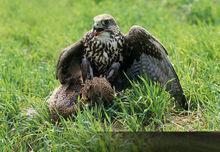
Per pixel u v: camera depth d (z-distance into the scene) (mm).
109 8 21984
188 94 12305
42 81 13586
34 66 15383
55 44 17672
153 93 11547
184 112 11875
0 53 16547
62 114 11695
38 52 16828
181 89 11805
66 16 22219
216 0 21656
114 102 11562
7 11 23625
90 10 21891
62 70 11789
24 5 24875
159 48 11539
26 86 13516
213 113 11359
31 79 13898
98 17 11352
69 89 11875
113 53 11445
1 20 22078
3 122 12086
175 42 15594
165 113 11703
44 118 11867
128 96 11672
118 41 11391
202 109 11867
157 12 20906
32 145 11492
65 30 19625
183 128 11211
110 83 11672
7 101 12539
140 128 11102
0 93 12945
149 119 11508
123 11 21484
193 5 20672
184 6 21266
